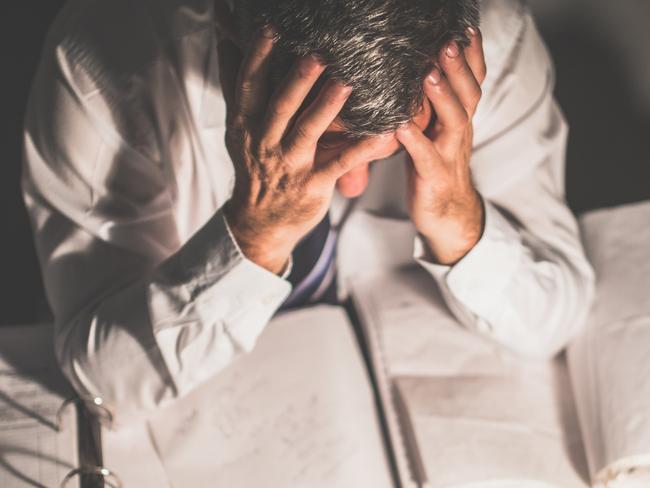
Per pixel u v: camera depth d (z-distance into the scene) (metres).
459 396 1.36
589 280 1.41
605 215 1.56
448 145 1.11
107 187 1.30
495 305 1.33
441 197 1.18
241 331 1.25
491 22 1.32
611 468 1.24
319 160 1.10
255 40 0.99
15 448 1.23
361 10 0.91
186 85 1.26
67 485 1.19
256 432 1.32
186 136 1.30
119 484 1.21
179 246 1.38
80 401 1.29
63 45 1.28
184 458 1.30
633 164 2.22
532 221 1.40
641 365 1.33
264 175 1.09
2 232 2.08
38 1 2.49
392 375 1.41
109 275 1.31
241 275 1.18
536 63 1.38
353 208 1.50
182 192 1.36
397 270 1.59
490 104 1.35
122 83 1.26
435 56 1.00
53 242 1.32
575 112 2.31
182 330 1.23
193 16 1.26
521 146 1.38
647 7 2.44
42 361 1.36
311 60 0.95
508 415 1.34
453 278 1.30
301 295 1.50
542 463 1.28
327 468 1.27
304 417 1.33
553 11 2.44
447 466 1.26
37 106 1.31
